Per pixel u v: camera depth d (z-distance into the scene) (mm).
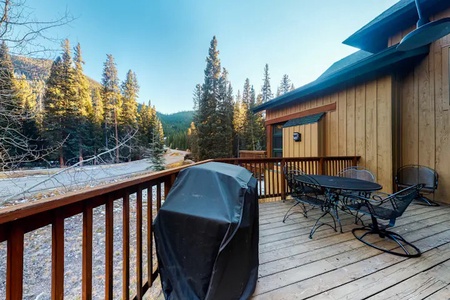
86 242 1112
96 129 20719
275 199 5238
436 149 4305
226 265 1348
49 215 934
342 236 2826
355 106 5480
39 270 3303
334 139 6051
